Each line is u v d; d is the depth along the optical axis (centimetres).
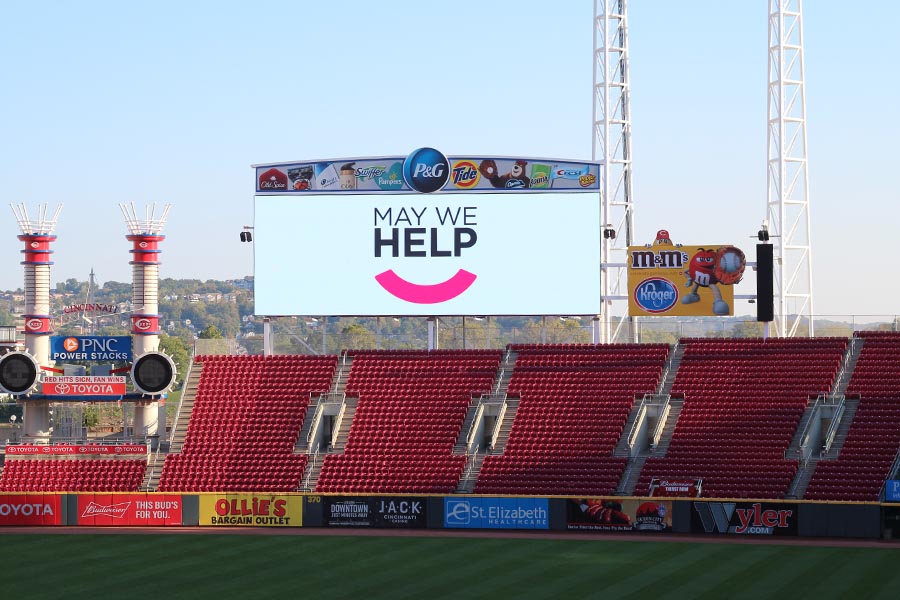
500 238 7050
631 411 6619
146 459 6744
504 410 6775
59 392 6925
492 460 6406
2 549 5444
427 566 4931
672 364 6906
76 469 6694
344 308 7138
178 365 16700
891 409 6200
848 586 4400
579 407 6681
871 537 5503
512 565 4928
